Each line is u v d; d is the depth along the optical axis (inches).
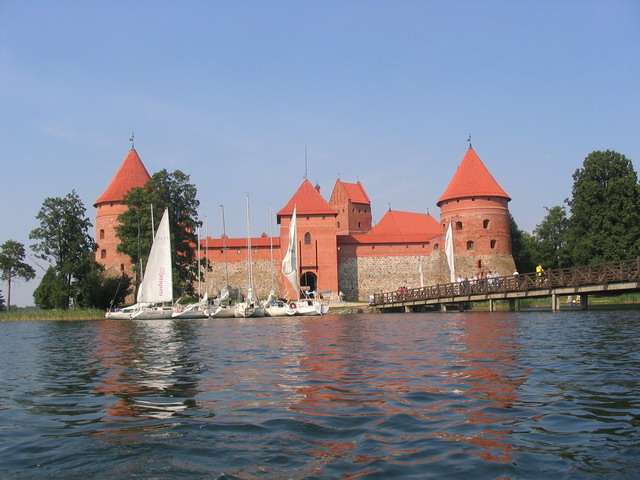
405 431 338.6
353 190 4741.6
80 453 309.1
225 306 2325.3
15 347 983.0
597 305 1915.6
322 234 2977.4
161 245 2039.9
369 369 580.7
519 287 1689.2
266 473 272.4
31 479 270.1
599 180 2514.8
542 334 905.5
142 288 2043.6
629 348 686.5
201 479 265.6
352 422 360.8
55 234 2534.5
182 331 1346.0
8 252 2928.2
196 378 553.0
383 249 3061.0
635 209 2331.4
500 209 2711.6
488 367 564.1
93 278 2476.6
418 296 2213.3
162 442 326.0
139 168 3036.4
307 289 2817.4
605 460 279.9
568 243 2532.0
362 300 3019.2
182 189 2657.5
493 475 263.6
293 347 849.5
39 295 2468.0
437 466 276.8
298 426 353.4
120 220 2551.7
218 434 340.5
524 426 342.0
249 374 570.6
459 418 364.2
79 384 542.6
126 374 601.0
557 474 263.0
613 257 2287.2
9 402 457.1
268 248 3053.6
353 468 276.8
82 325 1774.1
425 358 657.0
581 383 466.0
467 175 2748.5
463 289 1915.6
